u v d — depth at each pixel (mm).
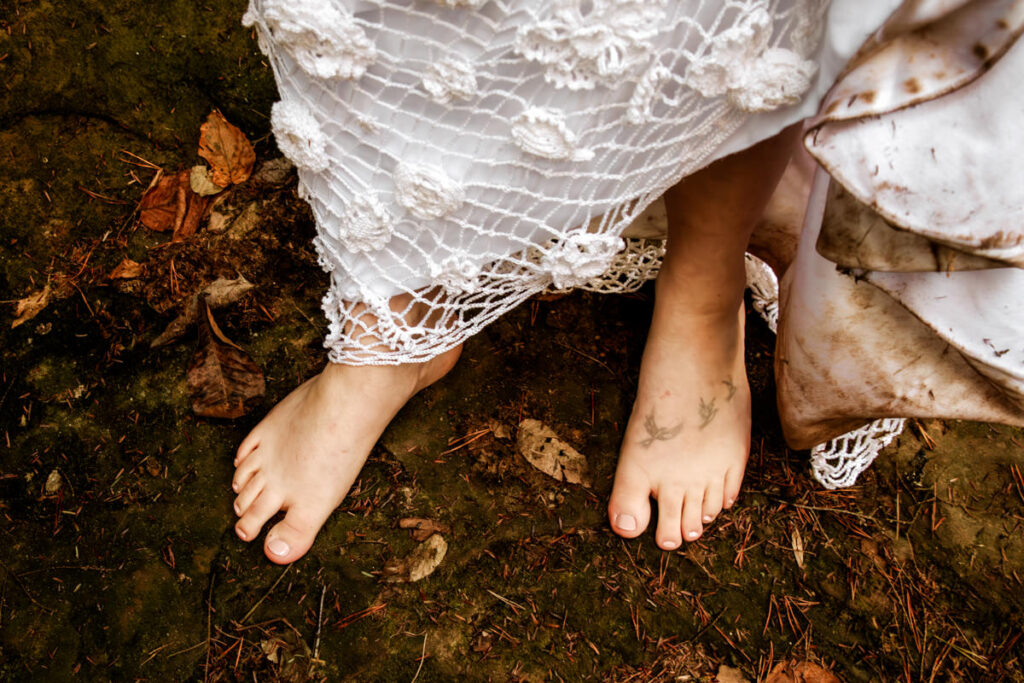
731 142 928
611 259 1091
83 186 1549
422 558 1308
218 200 1574
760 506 1421
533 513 1371
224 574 1262
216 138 1599
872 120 787
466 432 1433
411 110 886
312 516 1271
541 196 952
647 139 896
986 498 1453
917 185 798
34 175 1538
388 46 827
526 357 1520
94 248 1503
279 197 1591
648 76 814
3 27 1604
